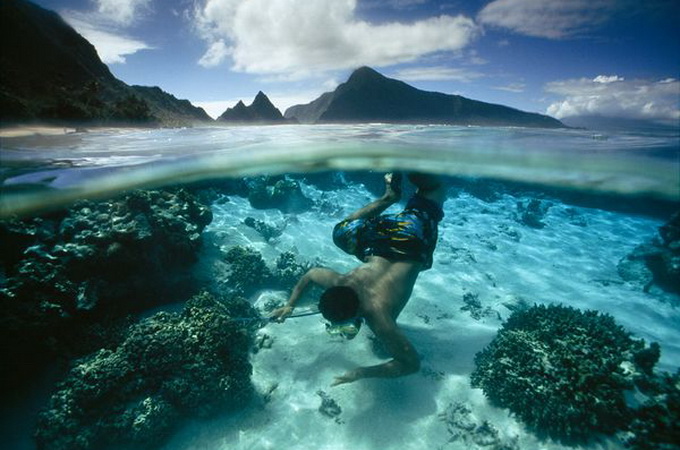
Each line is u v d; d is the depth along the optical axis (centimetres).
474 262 1130
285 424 500
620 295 993
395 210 1655
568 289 1020
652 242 1182
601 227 1669
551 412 471
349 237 545
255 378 576
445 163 1060
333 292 422
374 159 1080
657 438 445
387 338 443
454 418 506
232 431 489
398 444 473
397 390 555
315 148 920
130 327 568
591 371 487
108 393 464
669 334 809
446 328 732
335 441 478
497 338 614
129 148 730
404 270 499
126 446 453
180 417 498
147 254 662
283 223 1244
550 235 1477
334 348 642
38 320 523
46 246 599
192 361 509
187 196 833
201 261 802
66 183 685
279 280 838
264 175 1440
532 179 1242
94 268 613
